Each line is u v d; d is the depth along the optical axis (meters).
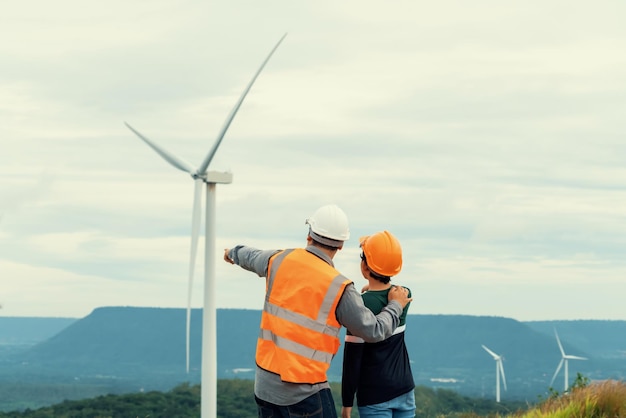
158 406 69.88
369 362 7.14
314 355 6.32
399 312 6.71
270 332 6.51
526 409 15.78
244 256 7.02
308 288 6.37
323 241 6.55
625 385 14.88
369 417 7.16
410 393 7.32
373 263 6.91
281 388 6.35
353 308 6.32
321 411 6.34
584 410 14.10
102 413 67.31
